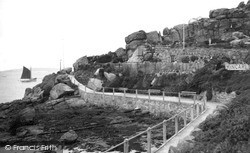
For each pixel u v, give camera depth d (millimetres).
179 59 41844
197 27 52656
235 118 12266
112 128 26250
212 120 14227
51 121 30906
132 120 28984
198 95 29562
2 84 128250
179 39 53969
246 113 12414
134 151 18484
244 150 8883
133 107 33781
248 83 25656
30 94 52906
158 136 22078
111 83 44750
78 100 42188
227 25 49312
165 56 44844
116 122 28469
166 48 47031
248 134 10133
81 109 38312
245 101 15273
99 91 44594
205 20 52531
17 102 45375
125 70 48000
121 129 25703
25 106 42406
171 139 14516
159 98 31828
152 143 20266
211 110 22672
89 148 20219
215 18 51531
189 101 28000
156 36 56125
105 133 24500
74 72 63031
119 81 44594
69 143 22016
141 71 44594
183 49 43469
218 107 16578
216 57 35656
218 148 9609
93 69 55875
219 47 40906
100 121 29547
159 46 50250
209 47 42062
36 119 31609
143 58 47750
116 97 36812
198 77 32719
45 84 52594
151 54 47125
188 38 52656
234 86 26719
